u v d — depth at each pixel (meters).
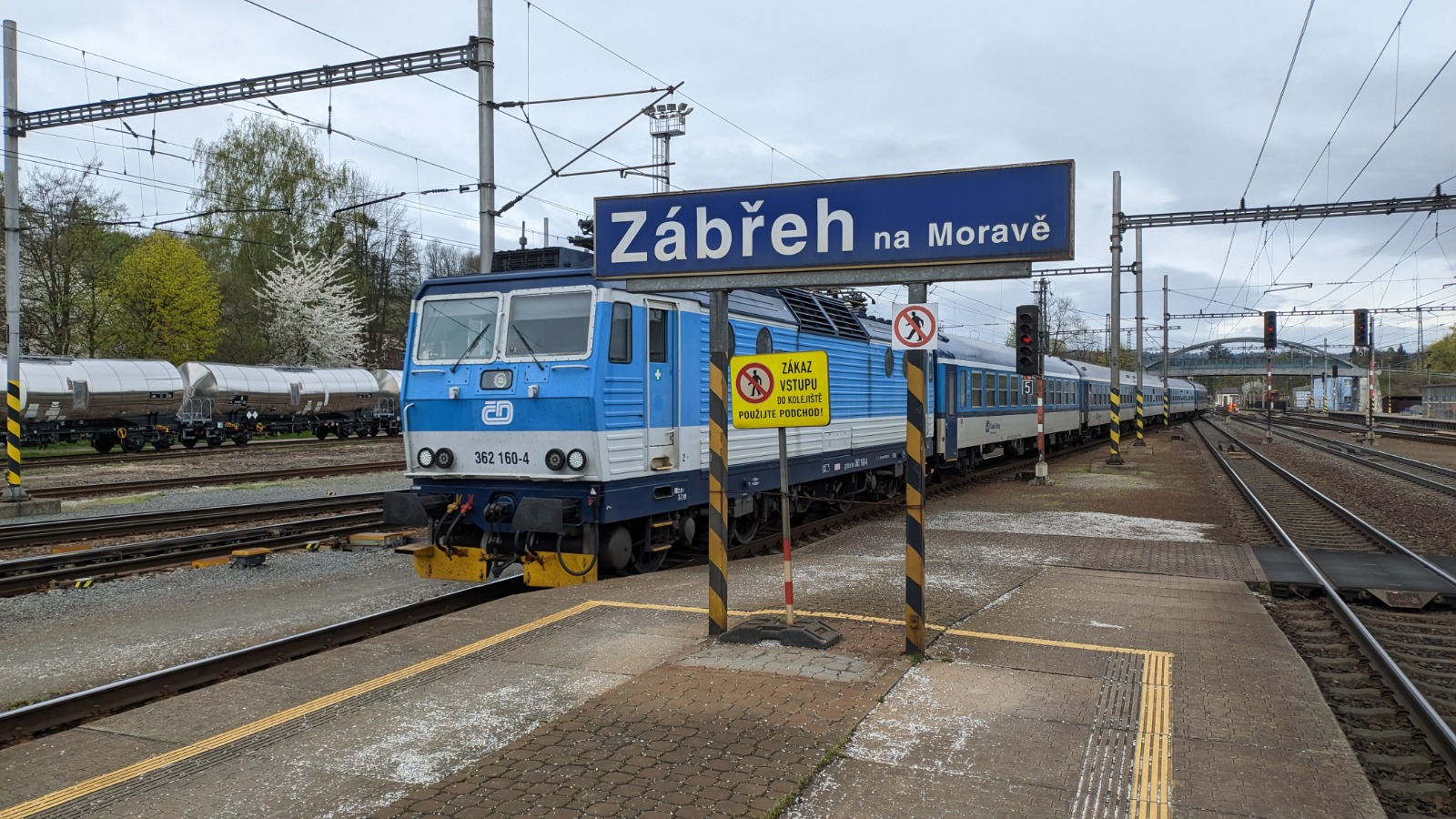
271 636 7.75
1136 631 6.92
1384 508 16.69
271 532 12.85
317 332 45.75
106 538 13.12
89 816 3.99
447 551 9.38
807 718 4.96
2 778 4.41
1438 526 14.23
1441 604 8.77
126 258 39.41
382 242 53.56
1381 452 30.12
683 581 8.84
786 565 6.50
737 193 6.29
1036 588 8.59
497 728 4.95
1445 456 29.86
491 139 15.28
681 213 6.42
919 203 5.89
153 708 5.38
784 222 6.18
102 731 5.04
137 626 8.11
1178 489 19.27
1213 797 4.07
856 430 14.47
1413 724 5.55
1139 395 35.19
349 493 18.61
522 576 10.04
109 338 38.84
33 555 11.73
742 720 4.94
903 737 4.74
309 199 44.75
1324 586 8.96
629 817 3.87
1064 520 14.16
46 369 28.98
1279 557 10.67
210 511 14.75
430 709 5.25
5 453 28.52
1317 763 4.44
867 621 7.09
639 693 5.39
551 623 7.05
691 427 10.10
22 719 5.44
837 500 14.54
